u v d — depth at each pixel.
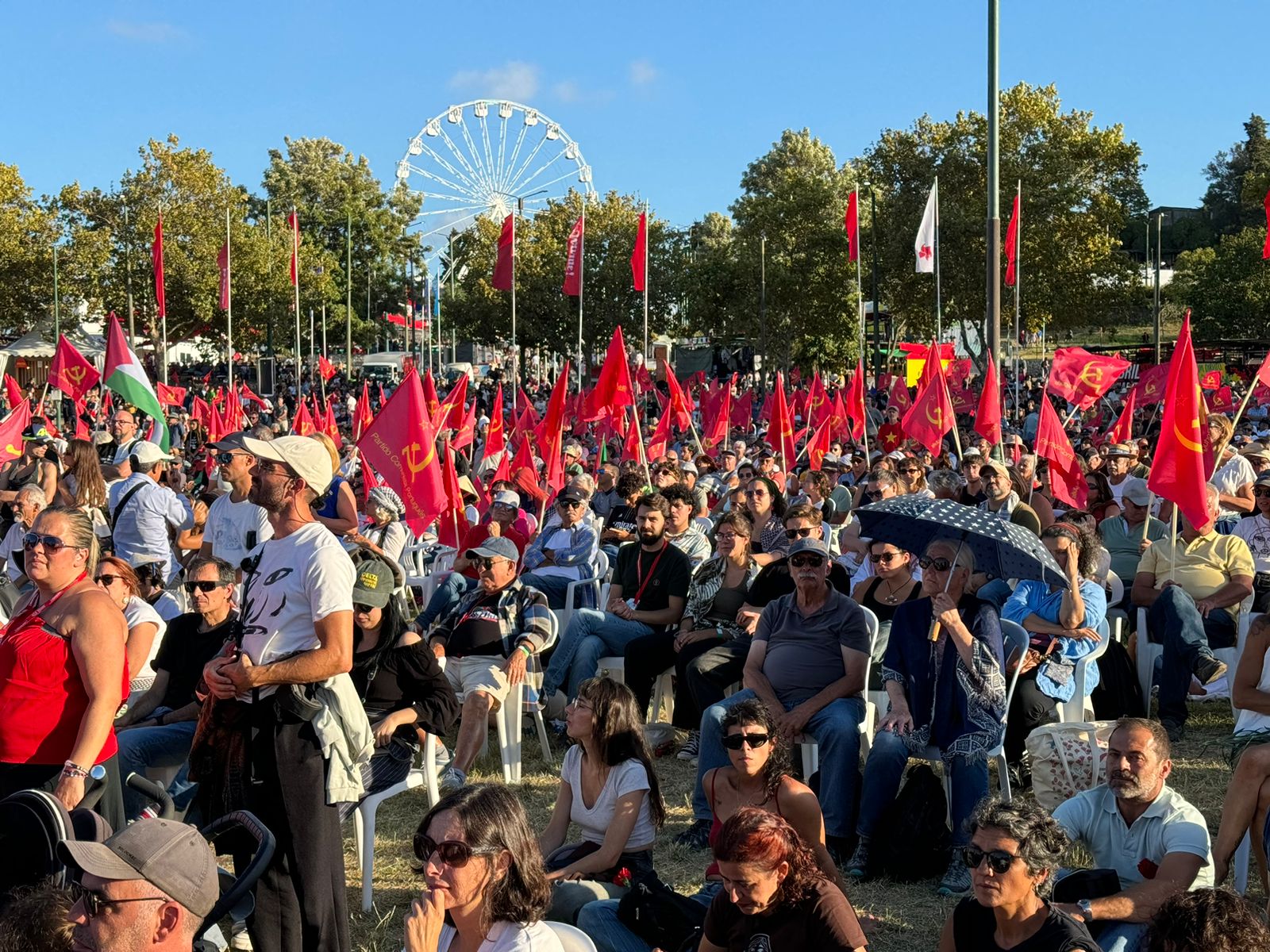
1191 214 113.06
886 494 10.05
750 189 89.50
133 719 6.88
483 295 65.06
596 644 9.00
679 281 61.72
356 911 6.16
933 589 6.57
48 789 4.69
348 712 4.77
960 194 52.97
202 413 30.81
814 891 4.22
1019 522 9.80
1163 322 90.25
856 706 6.89
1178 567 9.02
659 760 8.49
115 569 6.68
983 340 53.44
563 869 5.42
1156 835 5.07
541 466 17.70
